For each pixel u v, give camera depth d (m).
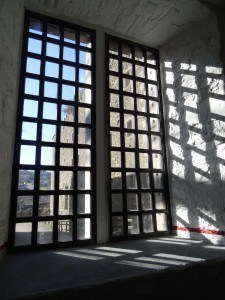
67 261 1.54
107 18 2.49
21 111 2.02
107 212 2.20
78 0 2.24
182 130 2.51
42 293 0.94
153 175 2.55
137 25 2.59
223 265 1.45
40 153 2.04
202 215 2.21
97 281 1.08
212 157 2.19
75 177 2.15
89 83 2.48
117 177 2.99
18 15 2.07
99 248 1.91
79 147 2.21
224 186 2.06
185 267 1.32
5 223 1.74
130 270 1.28
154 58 2.92
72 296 0.98
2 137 1.65
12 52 1.90
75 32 2.48
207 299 1.33
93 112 2.34
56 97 2.21
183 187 2.43
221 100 2.19
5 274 1.28
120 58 2.66
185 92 2.54
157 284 1.20
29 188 1.97
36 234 1.89
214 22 2.37
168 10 2.39
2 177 1.65
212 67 2.31
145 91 2.71
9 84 1.82
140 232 2.32
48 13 2.36
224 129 2.12
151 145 2.59
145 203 2.72
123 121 2.49
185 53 2.61
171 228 2.49
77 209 2.09
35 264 1.47
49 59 2.26
